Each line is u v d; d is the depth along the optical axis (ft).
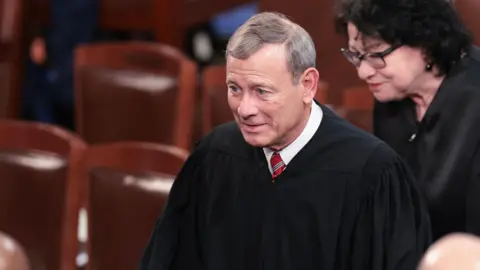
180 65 41.01
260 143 20.94
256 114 20.44
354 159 21.99
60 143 33.53
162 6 56.49
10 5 54.95
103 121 42.88
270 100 20.24
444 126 25.07
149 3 56.75
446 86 24.95
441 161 25.13
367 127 34.01
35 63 56.65
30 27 57.62
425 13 23.63
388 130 26.66
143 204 30.81
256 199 22.65
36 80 56.70
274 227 22.34
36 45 56.13
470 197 24.85
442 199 25.12
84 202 32.68
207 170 23.63
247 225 22.71
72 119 56.24
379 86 24.94
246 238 22.70
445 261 11.15
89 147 32.35
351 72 46.32
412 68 24.38
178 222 24.07
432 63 24.48
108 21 57.00
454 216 25.32
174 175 30.37
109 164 31.81
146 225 30.81
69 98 55.67
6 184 34.45
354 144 22.20
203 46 59.67
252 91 20.36
